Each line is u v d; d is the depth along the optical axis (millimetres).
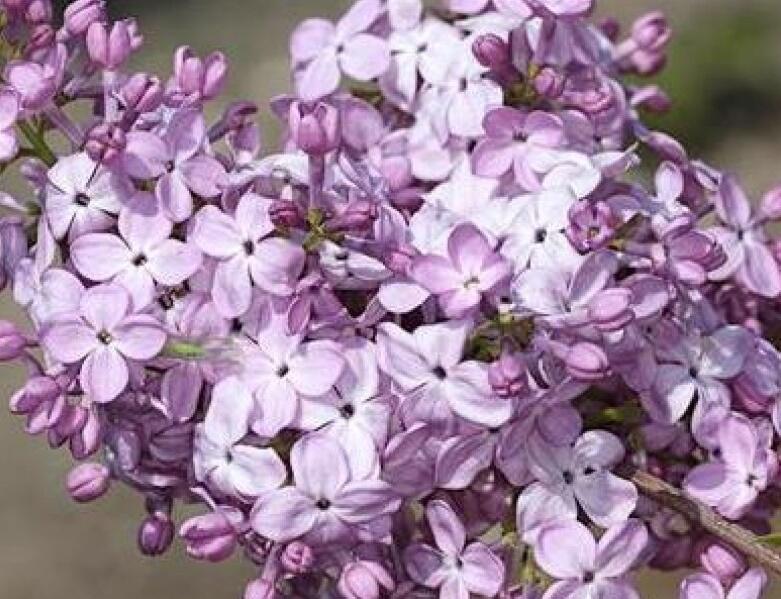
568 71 722
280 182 684
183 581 1689
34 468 1794
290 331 671
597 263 674
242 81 2412
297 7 2521
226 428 674
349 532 671
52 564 1732
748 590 683
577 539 674
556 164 694
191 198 682
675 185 702
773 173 2256
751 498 685
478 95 712
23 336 686
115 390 673
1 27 698
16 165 724
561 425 678
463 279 671
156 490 697
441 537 679
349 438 670
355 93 732
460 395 668
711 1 2400
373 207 675
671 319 689
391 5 731
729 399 691
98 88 695
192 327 677
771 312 722
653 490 685
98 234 679
